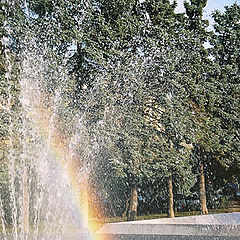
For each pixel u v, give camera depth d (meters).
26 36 11.70
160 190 13.14
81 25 12.62
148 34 12.97
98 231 5.59
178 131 11.76
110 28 12.52
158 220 6.37
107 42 12.48
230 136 12.87
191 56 13.05
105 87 11.70
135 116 11.56
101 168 11.23
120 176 10.66
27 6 12.23
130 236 5.21
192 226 4.86
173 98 12.30
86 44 12.15
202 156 13.26
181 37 13.34
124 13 13.01
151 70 12.27
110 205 12.95
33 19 12.24
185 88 12.71
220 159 12.98
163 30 12.88
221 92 13.42
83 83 12.15
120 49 12.67
